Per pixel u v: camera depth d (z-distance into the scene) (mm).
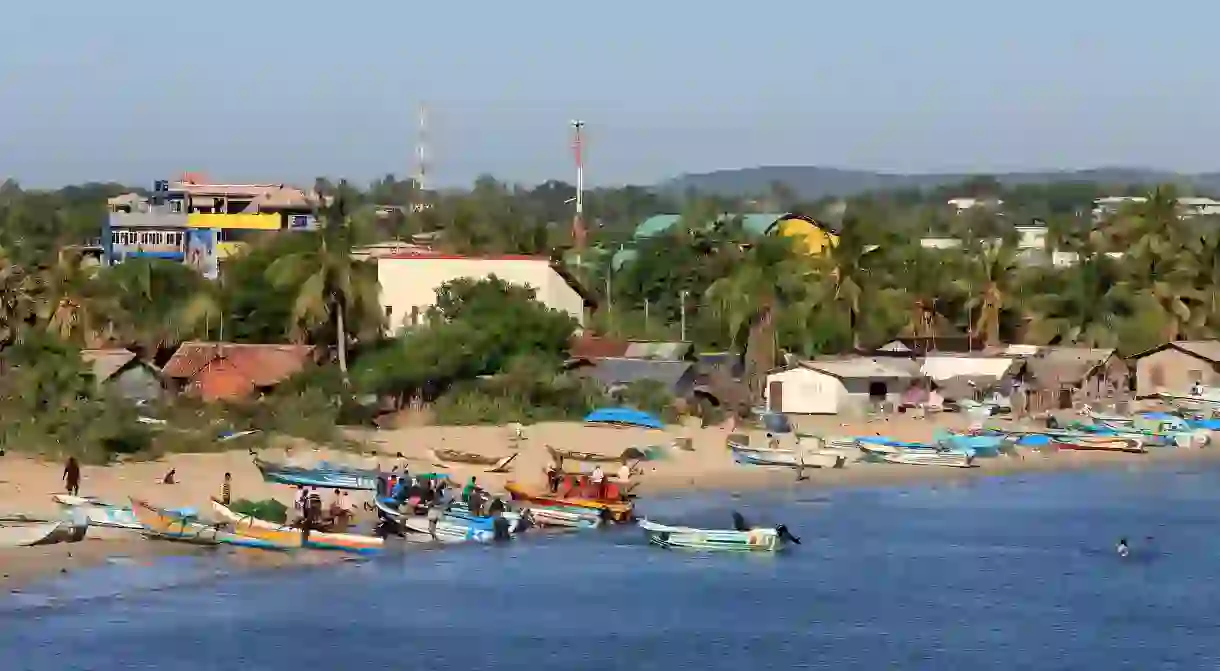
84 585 192500
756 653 172375
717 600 196750
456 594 196750
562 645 174000
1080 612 194750
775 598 199375
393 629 179125
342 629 177875
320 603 189500
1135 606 198250
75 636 170875
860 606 196375
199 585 196500
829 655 172750
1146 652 176000
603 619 186875
